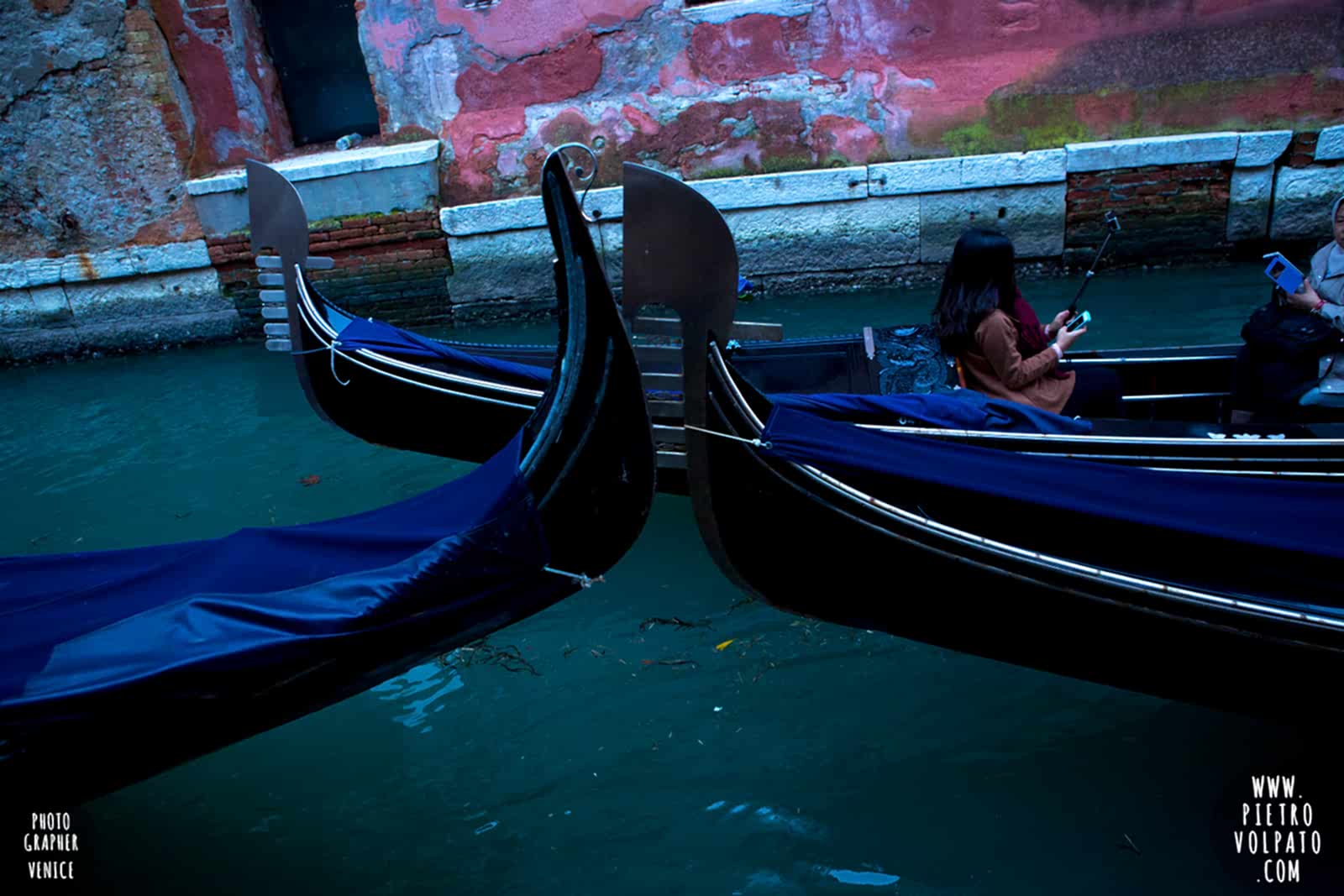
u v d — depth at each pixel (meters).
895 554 2.56
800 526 2.58
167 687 2.07
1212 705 2.60
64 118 7.11
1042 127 6.84
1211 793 2.66
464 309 7.52
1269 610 2.33
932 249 7.11
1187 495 2.42
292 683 2.23
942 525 2.49
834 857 2.53
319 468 5.10
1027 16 6.64
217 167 7.49
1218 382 3.67
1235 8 6.48
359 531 2.55
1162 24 6.57
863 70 6.86
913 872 2.47
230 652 2.12
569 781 2.87
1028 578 2.48
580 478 2.50
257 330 7.64
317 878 2.62
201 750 2.25
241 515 4.64
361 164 7.04
